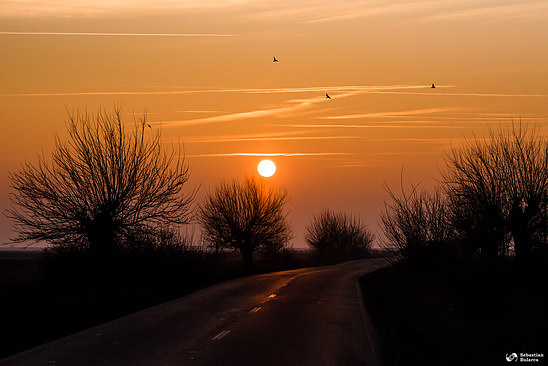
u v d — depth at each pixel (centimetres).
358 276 8419
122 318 3231
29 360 1961
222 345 2289
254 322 3059
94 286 5412
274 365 1902
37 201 5759
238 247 11106
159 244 5972
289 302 4281
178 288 5606
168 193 6128
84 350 2159
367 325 2997
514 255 5150
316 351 2184
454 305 3859
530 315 3291
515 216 4947
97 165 5825
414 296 4738
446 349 2198
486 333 2627
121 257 5659
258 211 11150
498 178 5075
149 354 2075
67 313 3412
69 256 5569
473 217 5281
